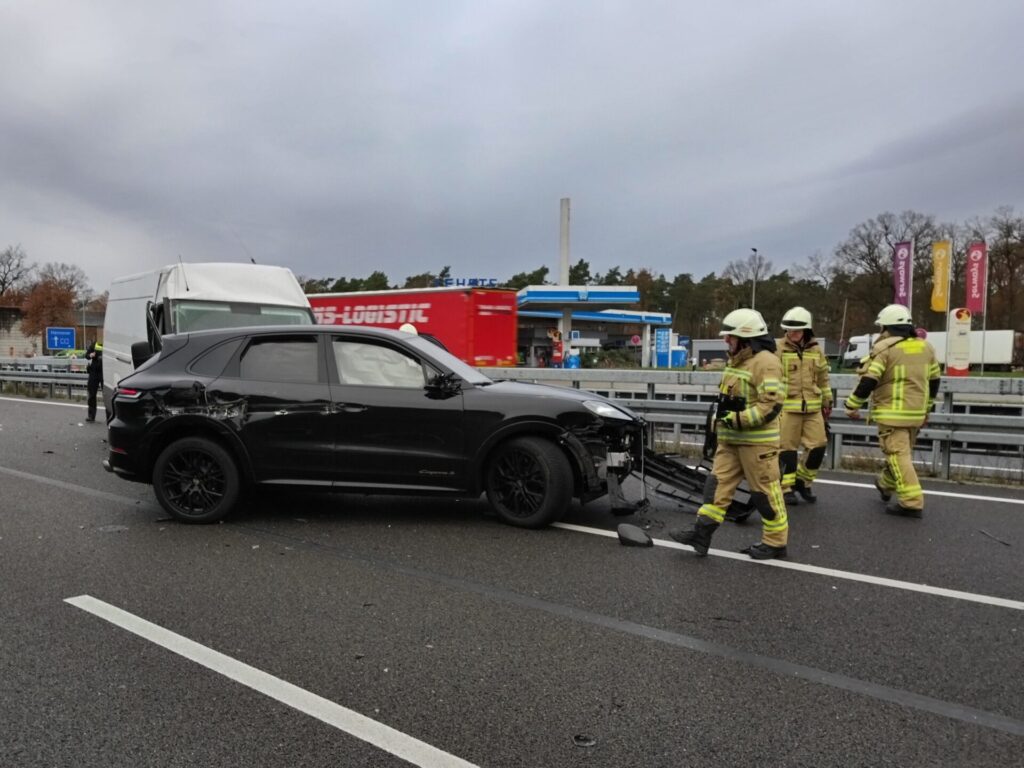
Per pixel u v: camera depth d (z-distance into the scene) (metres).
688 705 3.16
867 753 2.80
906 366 6.52
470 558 5.22
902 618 4.14
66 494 7.27
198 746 2.82
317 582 4.70
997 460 9.26
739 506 6.36
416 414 5.95
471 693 3.26
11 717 3.02
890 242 64.38
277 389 6.06
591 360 50.75
